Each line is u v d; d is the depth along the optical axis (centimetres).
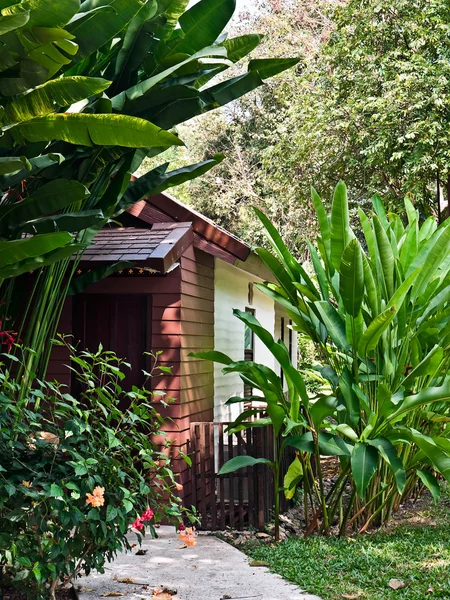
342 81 1605
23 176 445
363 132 1523
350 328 615
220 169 2797
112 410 440
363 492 553
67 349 741
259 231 2475
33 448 423
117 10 392
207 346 843
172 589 478
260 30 2548
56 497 370
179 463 703
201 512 673
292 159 1736
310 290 654
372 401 658
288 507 745
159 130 366
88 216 458
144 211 772
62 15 348
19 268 441
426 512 730
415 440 578
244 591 477
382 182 1688
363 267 602
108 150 474
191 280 774
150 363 727
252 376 630
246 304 1153
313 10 2345
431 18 1455
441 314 636
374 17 1566
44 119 383
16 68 378
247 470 675
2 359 700
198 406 795
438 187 1653
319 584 489
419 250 682
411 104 1459
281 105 2658
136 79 484
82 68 482
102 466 422
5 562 413
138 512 476
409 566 528
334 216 623
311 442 619
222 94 483
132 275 731
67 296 745
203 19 452
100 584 490
